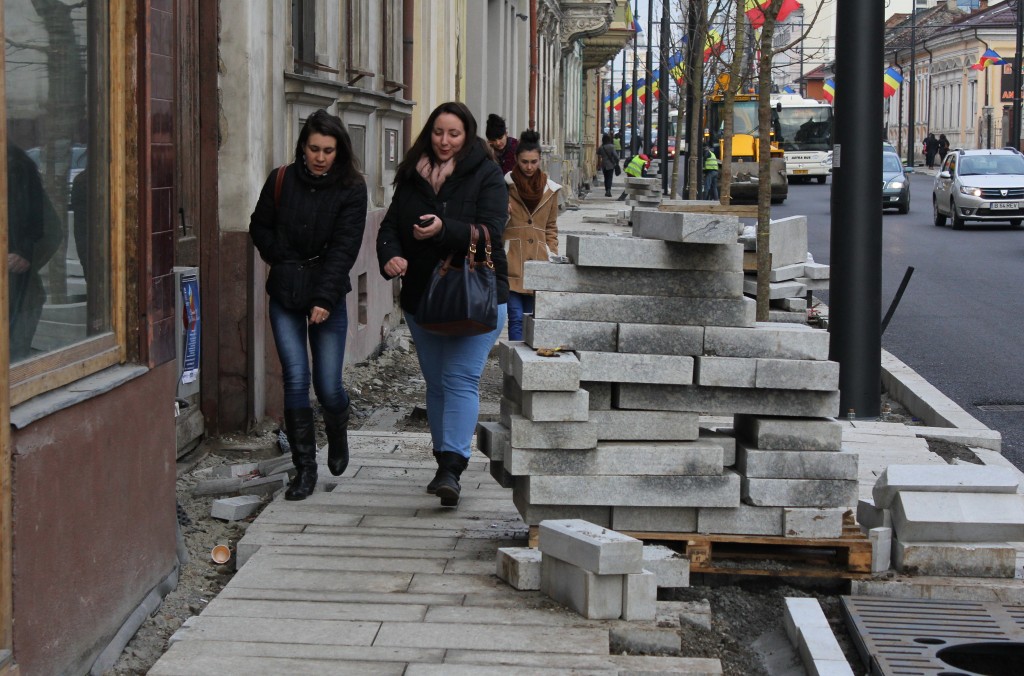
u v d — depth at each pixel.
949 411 11.19
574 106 60.22
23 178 4.60
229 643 5.19
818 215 41.53
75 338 5.11
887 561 6.36
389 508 7.30
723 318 6.19
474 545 6.61
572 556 5.62
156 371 5.85
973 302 20.44
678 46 34.38
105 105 5.37
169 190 5.86
